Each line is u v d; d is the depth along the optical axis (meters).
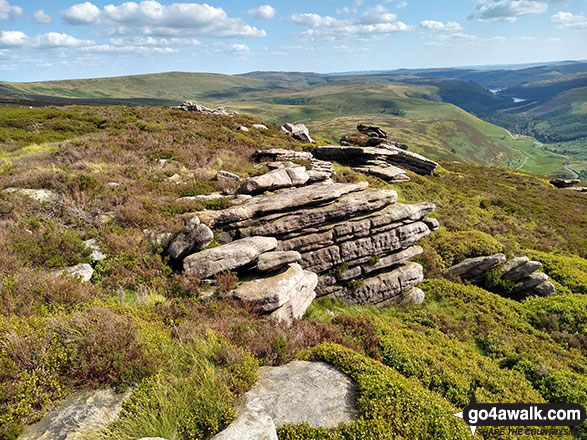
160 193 16.59
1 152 27.39
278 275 11.53
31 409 5.30
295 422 5.92
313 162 29.62
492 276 19.89
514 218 36.66
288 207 14.87
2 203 12.80
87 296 8.45
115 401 5.79
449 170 63.22
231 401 5.97
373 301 15.73
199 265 10.91
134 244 11.87
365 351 10.53
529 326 15.76
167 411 5.48
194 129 36.72
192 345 7.26
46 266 9.91
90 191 14.94
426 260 20.67
